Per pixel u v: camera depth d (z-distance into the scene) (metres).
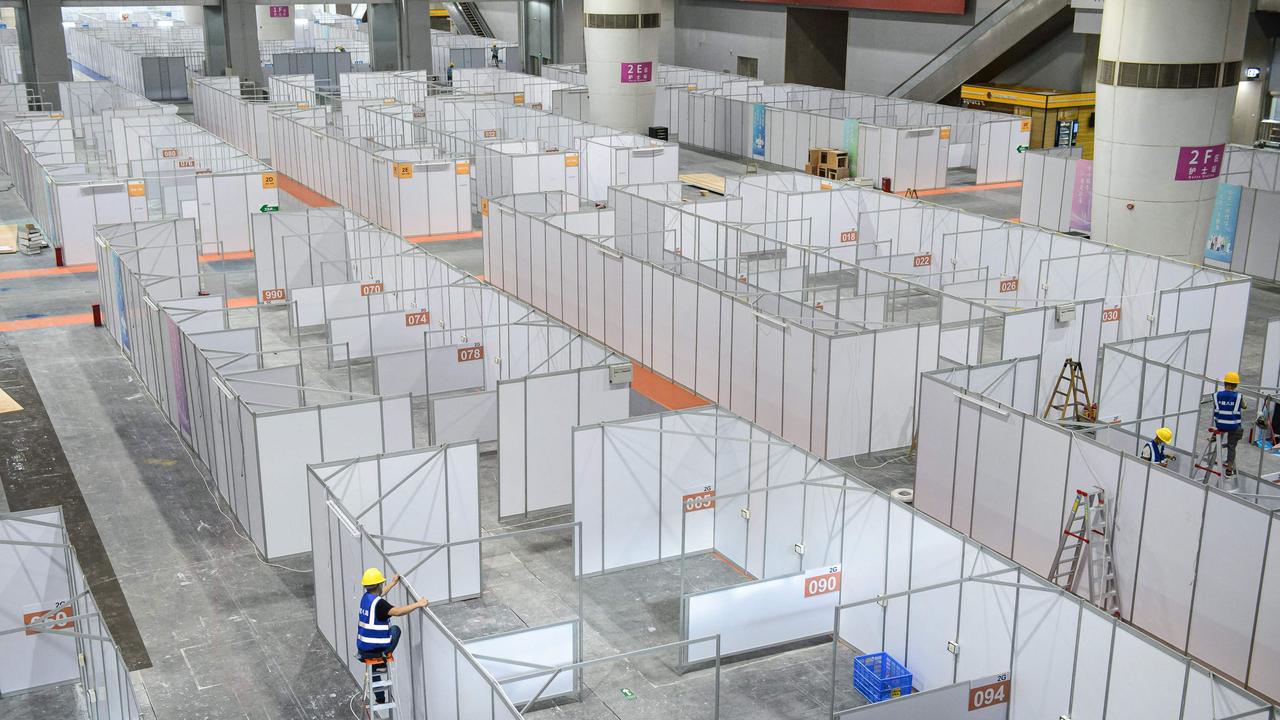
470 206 41.00
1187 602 16.34
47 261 36.78
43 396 26.03
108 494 21.55
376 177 40.91
